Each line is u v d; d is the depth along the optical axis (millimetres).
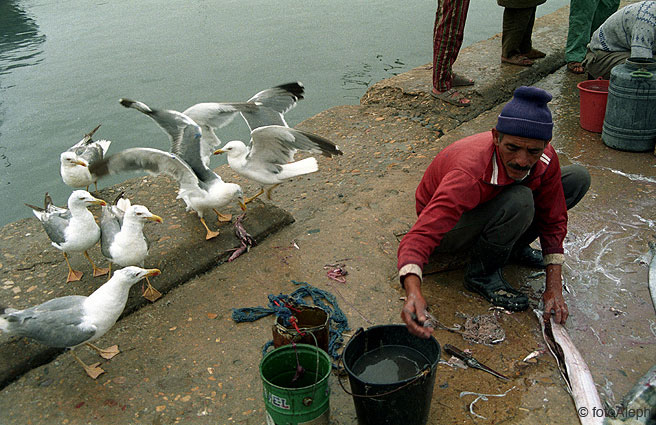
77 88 10328
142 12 15945
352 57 11492
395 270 3865
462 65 7645
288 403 2406
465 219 3301
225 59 11672
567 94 7039
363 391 2402
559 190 3281
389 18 14305
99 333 3055
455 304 3527
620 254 3971
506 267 3900
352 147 5922
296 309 2977
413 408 2465
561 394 2871
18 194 7426
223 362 3146
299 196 4961
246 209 4551
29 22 15117
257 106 5027
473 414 2768
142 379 3049
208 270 3984
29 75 11203
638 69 5172
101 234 3789
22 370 3113
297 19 14594
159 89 10117
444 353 3166
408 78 7344
